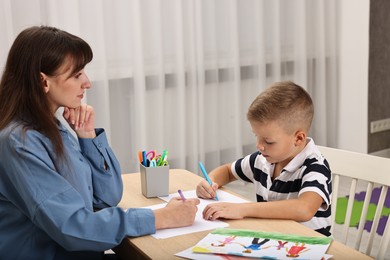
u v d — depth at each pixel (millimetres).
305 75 4121
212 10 3695
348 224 1786
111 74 3389
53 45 1420
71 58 1438
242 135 4016
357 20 4301
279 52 4000
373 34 4473
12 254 1424
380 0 4469
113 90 3430
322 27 4156
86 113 1670
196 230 1414
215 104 3830
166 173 1708
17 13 2996
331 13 4211
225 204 1519
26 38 1433
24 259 1420
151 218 1409
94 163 1649
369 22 4375
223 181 1868
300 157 1643
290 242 1308
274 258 1223
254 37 3898
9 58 1457
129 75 3426
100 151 1662
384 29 4543
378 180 1688
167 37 3555
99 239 1339
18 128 1384
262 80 3939
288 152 1633
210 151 3891
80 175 1522
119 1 3322
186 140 3756
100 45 3250
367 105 4449
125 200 1693
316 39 4188
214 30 3719
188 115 3730
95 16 3221
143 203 1659
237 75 3828
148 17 3455
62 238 1316
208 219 1490
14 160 1353
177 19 3514
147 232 1394
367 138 4543
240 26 3869
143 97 3445
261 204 1515
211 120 3850
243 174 1854
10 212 1423
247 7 3861
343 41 4320
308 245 1287
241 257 1238
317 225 1561
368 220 3328
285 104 1571
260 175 1775
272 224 1448
